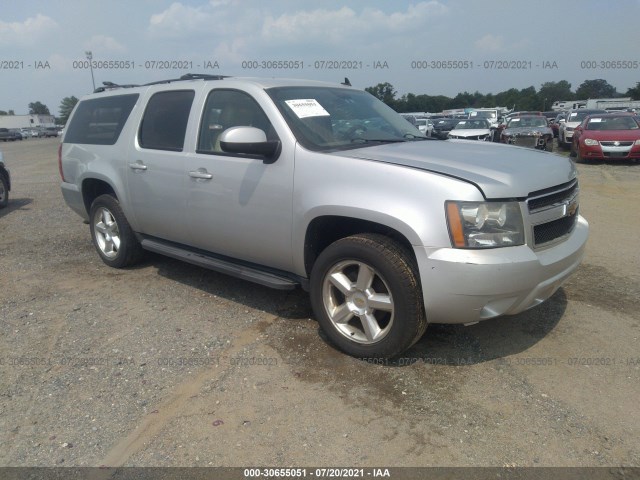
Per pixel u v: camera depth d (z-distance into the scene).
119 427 2.87
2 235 7.22
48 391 3.23
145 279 5.18
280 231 3.72
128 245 5.31
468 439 2.69
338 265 3.45
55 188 11.97
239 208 3.94
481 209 2.99
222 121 4.15
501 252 3.02
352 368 3.38
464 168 3.23
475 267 2.94
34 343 3.86
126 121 5.03
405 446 2.65
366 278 3.34
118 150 5.04
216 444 2.70
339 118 4.10
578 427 2.76
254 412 2.95
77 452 2.69
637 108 37.56
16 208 9.37
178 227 4.55
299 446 2.67
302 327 3.99
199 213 4.28
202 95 4.35
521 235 3.09
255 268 4.15
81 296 4.77
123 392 3.19
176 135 4.48
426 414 2.89
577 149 14.90
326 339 3.79
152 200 4.71
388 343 3.27
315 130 3.79
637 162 14.66
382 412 2.92
